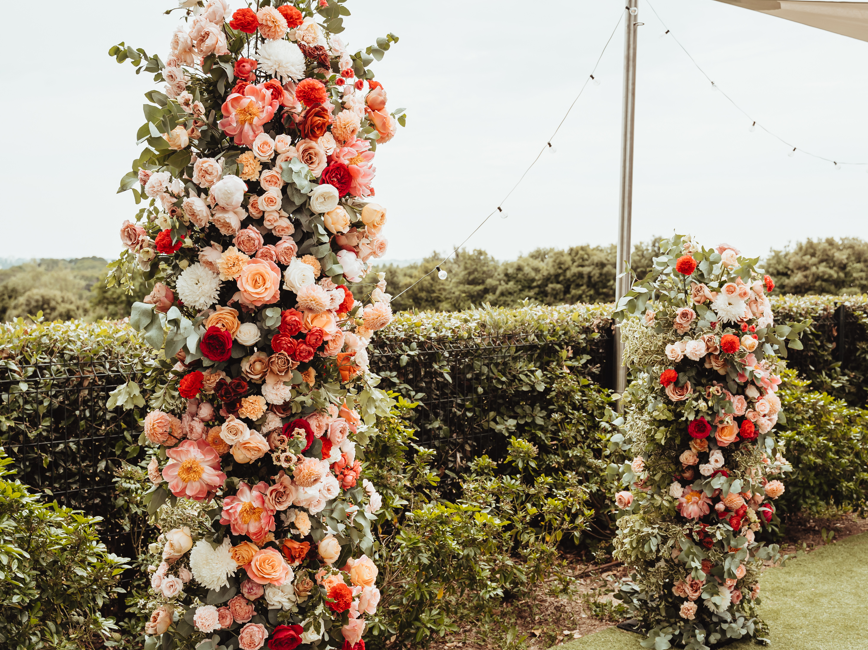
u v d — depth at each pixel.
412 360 3.81
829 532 4.63
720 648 2.99
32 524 2.34
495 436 4.17
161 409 1.91
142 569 2.82
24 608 2.30
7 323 3.10
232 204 1.67
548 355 4.41
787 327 2.98
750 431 2.91
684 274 2.97
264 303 1.73
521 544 3.53
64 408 2.99
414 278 15.37
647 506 3.08
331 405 1.94
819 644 3.03
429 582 2.86
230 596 1.75
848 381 5.93
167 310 1.76
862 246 16.16
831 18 4.11
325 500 1.85
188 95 1.76
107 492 3.04
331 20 1.98
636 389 3.19
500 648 3.03
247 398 1.72
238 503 1.71
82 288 14.56
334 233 1.91
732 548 2.97
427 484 3.68
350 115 1.91
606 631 3.20
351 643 1.94
